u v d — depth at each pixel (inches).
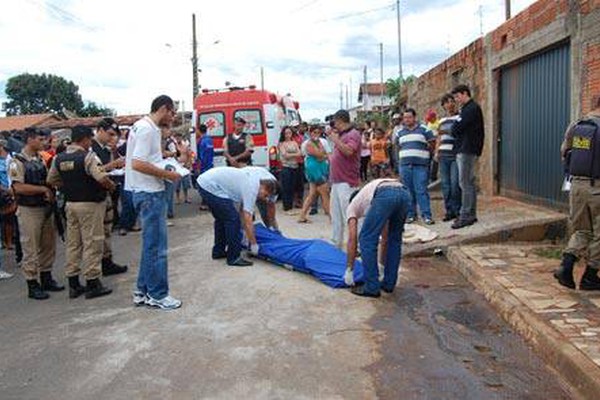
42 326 231.3
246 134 503.8
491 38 473.1
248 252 330.0
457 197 381.7
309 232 406.9
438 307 244.4
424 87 757.3
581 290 240.2
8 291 291.0
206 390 170.7
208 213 536.7
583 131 234.8
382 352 197.2
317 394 167.5
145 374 182.2
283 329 218.7
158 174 240.8
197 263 323.0
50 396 169.6
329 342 206.1
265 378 177.9
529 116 415.8
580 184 235.3
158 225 246.8
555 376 177.9
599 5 298.4
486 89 491.5
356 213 262.1
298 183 547.2
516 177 444.1
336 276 272.5
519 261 291.4
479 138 346.9
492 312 237.1
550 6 356.8
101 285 271.4
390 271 263.4
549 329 196.5
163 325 225.6
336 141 327.3
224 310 241.6
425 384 173.3
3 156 355.6
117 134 411.8
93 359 195.2
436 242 333.1
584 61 315.9
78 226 267.6
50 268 283.7
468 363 188.1
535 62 402.9
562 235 338.3
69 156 258.7
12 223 359.3
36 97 2481.5
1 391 173.6
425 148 380.5
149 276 248.2
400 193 253.8
